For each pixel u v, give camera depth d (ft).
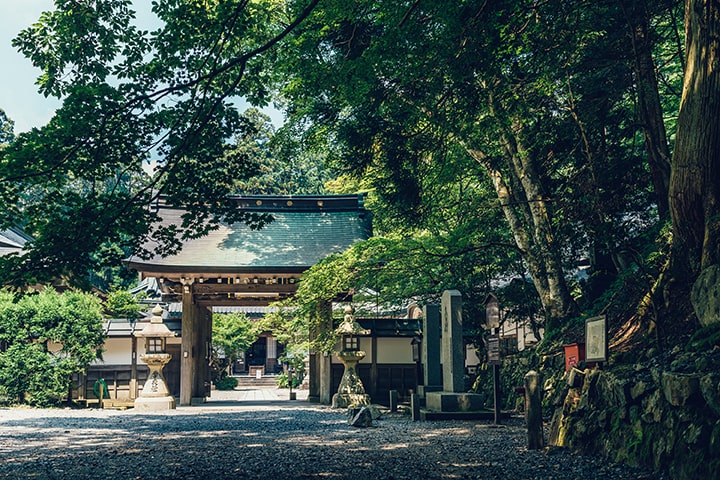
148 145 29.25
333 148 54.80
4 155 27.20
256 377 144.56
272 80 49.16
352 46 43.34
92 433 41.37
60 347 71.00
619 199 41.34
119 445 34.45
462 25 30.66
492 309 44.98
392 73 35.58
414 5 29.58
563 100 44.75
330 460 27.78
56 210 28.53
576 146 45.09
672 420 21.95
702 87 27.76
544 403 44.93
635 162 42.16
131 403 71.77
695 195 28.50
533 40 35.50
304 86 45.75
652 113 38.96
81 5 31.91
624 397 25.41
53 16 31.76
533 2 34.37
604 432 26.58
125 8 32.27
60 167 27.99
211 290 72.95
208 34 29.96
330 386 71.00
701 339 24.59
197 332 77.05
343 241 75.25
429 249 58.03
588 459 25.84
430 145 40.70
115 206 28.43
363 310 71.87
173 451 31.42
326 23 41.39
